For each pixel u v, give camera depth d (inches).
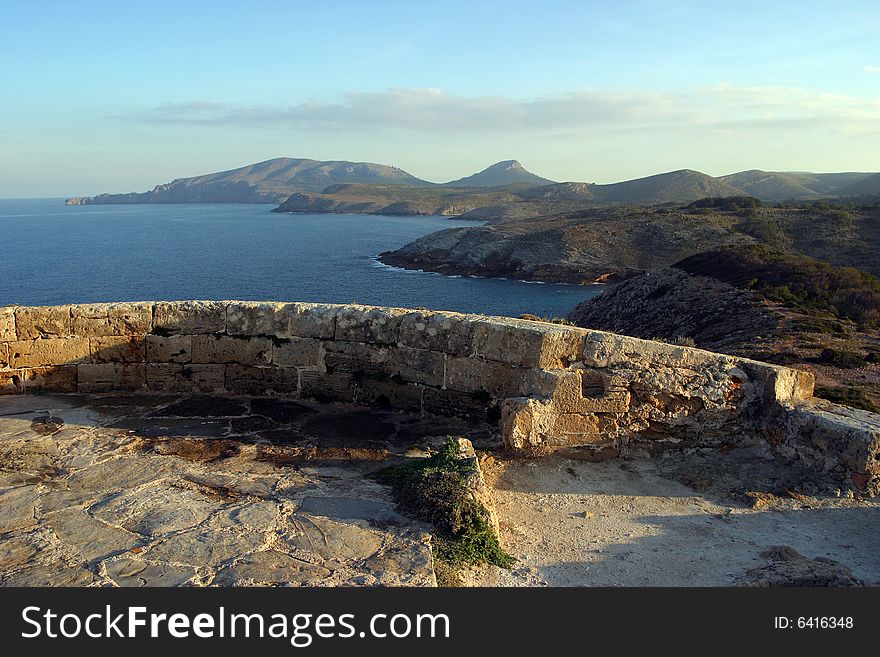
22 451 262.5
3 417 299.4
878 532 230.7
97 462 254.8
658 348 291.4
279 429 295.4
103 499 225.0
